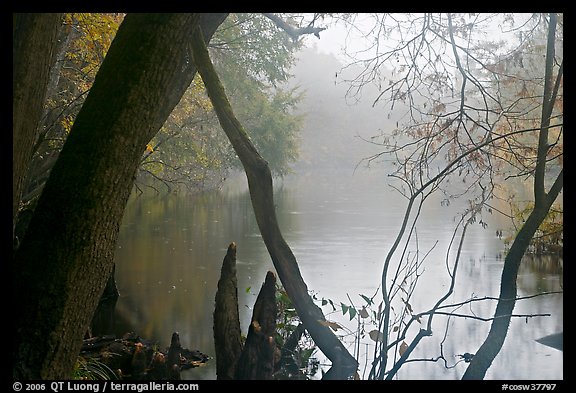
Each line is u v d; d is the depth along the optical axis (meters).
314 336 8.56
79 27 13.04
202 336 11.16
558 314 12.37
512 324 11.70
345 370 8.38
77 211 4.20
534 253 18.58
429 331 6.64
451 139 7.88
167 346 10.40
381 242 21.45
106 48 13.99
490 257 18.53
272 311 7.77
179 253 20.14
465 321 11.52
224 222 28.20
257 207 8.61
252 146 8.55
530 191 29.12
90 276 4.28
